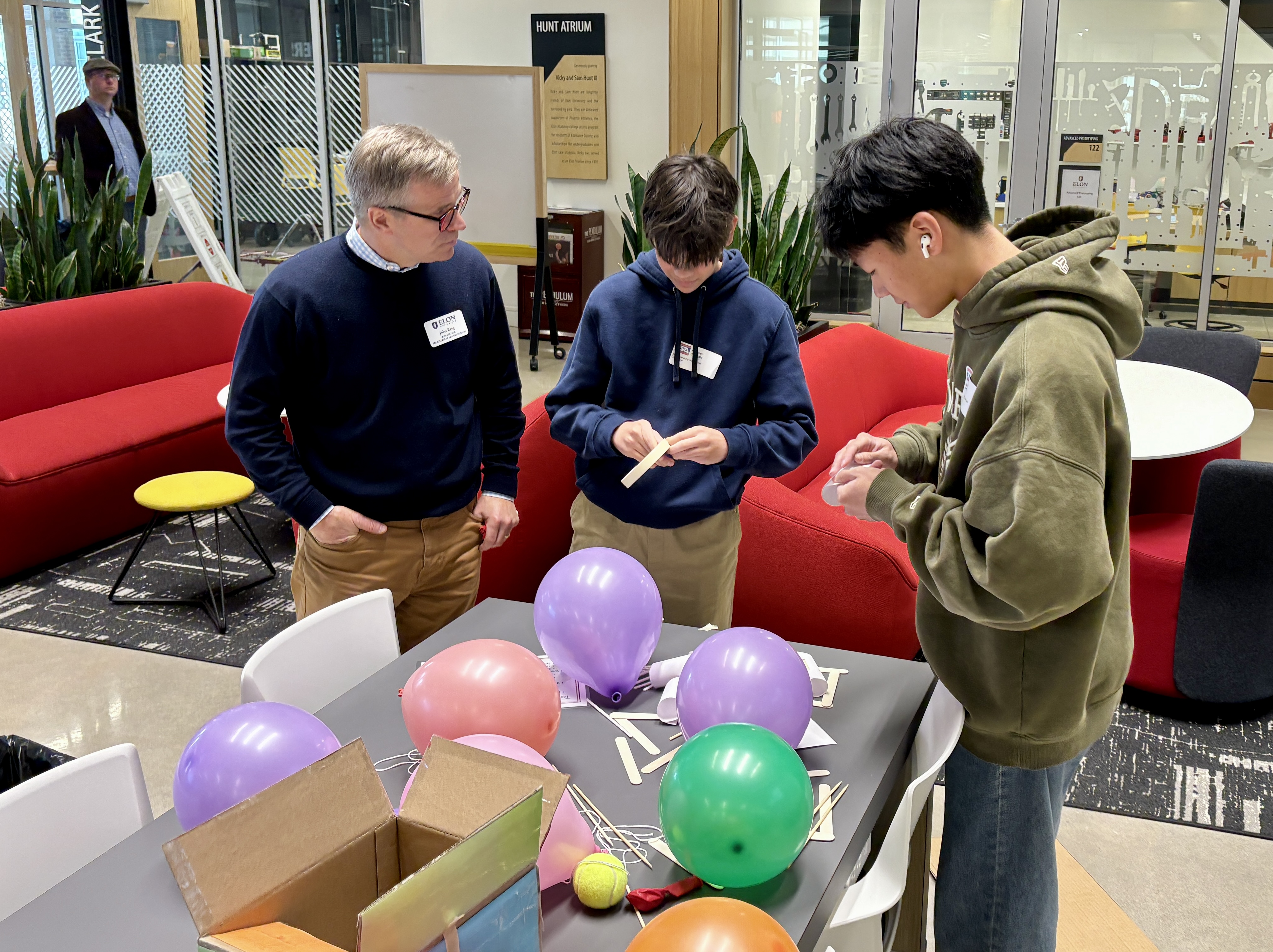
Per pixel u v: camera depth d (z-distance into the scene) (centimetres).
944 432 146
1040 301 121
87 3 762
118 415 445
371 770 104
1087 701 138
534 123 665
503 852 91
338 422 202
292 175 853
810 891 119
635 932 113
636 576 162
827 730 153
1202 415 333
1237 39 586
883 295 139
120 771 143
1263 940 214
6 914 131
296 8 813
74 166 511
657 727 157
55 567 416
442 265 204
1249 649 289
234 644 351
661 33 718
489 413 227
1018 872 145
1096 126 624
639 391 211
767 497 294
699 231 181
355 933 103
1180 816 256
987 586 116
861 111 677
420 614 222
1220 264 623
